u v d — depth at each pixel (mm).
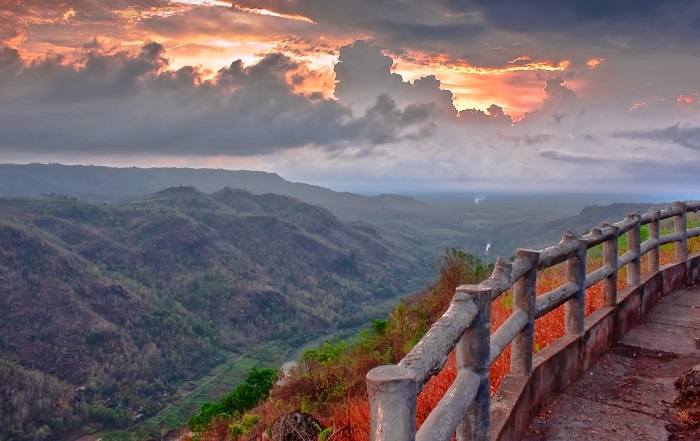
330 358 12938
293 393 11180
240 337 153000
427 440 2078
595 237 5484
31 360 117312
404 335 10508
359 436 4949
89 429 96000
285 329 160750
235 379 121250
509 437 3451
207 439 14258
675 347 5762
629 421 4102
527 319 3939
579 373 4980
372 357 9812
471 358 2859
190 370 129000
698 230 9141
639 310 6785
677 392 4586
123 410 103625
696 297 7871
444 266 11711
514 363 4008
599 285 7398
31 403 100188
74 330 132000
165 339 141000
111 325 138500
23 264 154125
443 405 2436
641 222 7035
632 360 5473
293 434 5633
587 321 5406
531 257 3973
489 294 2895
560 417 4152
